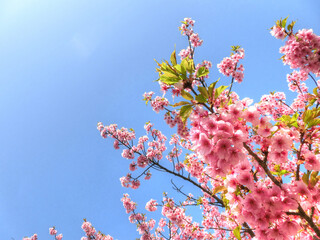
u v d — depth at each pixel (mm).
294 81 7387
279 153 2381
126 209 10695
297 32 4422
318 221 2877
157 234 10109
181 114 2219
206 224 8414
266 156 2400
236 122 2252
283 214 2234
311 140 2502
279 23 4547
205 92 2201
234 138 2102
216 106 2363
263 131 2312
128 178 9828
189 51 7191
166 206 8781
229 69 6898
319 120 2408
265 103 2752
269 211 2160
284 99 6914
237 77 6766
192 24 7668
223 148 2076
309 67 4309
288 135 2379
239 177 2227
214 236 8508
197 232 8406
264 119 2309
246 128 2350
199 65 6711
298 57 4344
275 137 2354
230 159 2076
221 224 8414
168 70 2445
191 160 7566
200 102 2217
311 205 2398
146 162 9320
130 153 9664
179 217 8398
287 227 2180
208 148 2051
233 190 2346
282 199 2133
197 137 2193
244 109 2367
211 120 2057
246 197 2189
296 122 2490
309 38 4258
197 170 7570
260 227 2178
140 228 10125
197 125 2213
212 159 2119
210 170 2314
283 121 2529
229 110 2191
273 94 6949
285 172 2740
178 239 8680
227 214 3479
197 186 7199
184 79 2369
